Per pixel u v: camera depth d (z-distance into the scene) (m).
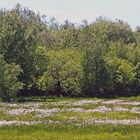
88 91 96.88
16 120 36.53
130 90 103.19
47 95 95.69
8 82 69.19
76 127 32.09
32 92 93.69
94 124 33.75
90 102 61.75
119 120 36.94
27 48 83.69
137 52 110.06
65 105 53.62
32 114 41.00
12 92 70.69
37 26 149.88
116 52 111.62
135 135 29.22
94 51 96.69
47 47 127.94
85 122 34.78
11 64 77.06
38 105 53.28
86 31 140.12
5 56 81.88
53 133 30.02
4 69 69.62
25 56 83.06
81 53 103.75
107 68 97.44
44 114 41.19
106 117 39.72
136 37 153.75
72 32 143.75
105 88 98.19
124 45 117.31
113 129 31.42
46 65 92.75
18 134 29.66
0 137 28.05
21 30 83.50
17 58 82.25
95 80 95.88
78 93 95.44
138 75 106.62
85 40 133.50
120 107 51.34
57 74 94.50
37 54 91.00
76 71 94.50
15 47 82.31
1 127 31.75
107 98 88.12
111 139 27.84
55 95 96.19
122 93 101.88
